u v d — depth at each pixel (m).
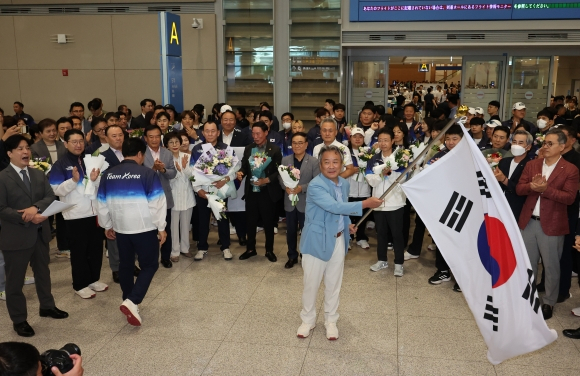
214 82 10.62
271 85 10.61
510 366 3.43
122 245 4.07
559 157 4.06
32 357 1.66
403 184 3.02
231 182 5.47
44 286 4.17
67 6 10.70
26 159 3.87
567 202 3.92
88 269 4.67
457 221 2.91
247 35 10.46
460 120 2.87
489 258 2.84
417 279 5.11
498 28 9.90
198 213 5.75
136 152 4.07
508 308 2.82
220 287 4.89
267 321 4.14
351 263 5.63
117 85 10.86
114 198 3.98
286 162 5.33
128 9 10.58
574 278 5.11
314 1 10.24
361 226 6.17
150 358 3.56
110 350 3.68
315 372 3.37
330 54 10.40
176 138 5.49
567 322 4.10
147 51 10.68
